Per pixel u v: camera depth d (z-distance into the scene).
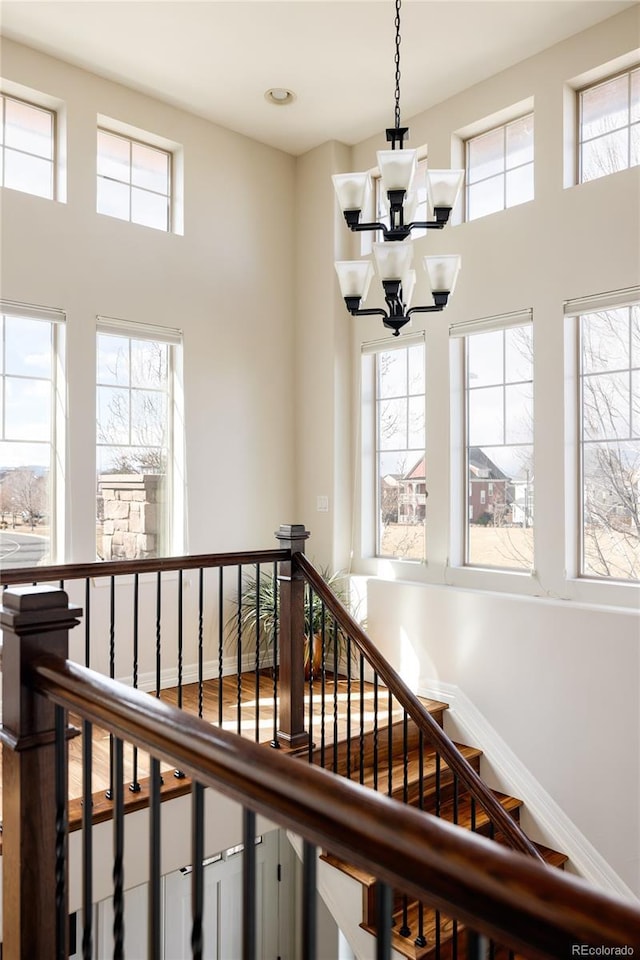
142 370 4.41
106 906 4.07
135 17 3.56
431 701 4.22
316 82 4.18
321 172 5.00
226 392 4.73
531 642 3.80
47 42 3.79
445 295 2.74
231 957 4.54
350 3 3.45
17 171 3.92
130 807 2.59
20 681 1.45
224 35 3.71
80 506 4.02
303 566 3.20
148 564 2.83
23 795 1.46
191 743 0.96
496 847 0.66
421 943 2.74
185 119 4.52
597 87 3.83
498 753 3.91
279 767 0.85
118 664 4.19
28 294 3.83
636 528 3.64
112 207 4.30
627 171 3.57
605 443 3.77
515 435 4.14
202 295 4.61
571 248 3.80
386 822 0.72
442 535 4.40
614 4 3.52
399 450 4.79
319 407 4.98
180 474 4.50
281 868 4.82
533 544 3.97
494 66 4.05
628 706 3.42
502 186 4.24
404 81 4.18
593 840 3.52
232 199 4.78
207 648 4.58
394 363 4.83
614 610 3.50
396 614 4.48
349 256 4.99
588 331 3.85
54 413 4.03
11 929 1.51
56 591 1.49
